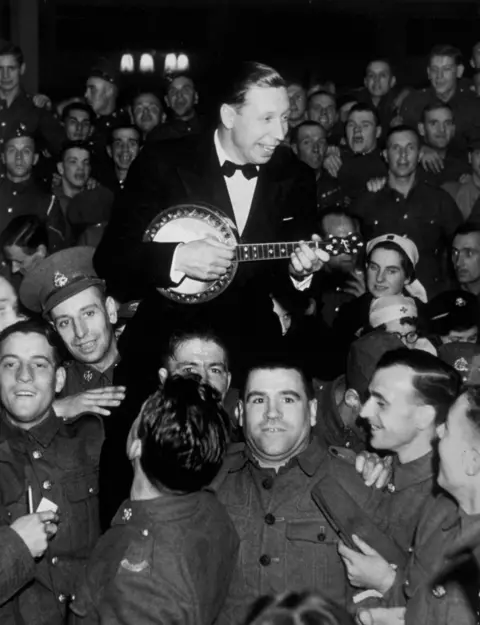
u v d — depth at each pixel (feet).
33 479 12.67
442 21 34.47
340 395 14.35
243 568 11.73
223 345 13.76
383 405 12.02
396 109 30.35
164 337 13.87
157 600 10.92
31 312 15.69
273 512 11.82
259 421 11.87
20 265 20.25
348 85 35.06
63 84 35.63
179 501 11.17
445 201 25.58
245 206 14.23
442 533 11.04
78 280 14.47
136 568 11.02
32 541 11.60
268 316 14.16
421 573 11.03
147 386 13.89
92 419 13.33
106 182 27.89
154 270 13.65
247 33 35.12
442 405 11.98
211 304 14.02
